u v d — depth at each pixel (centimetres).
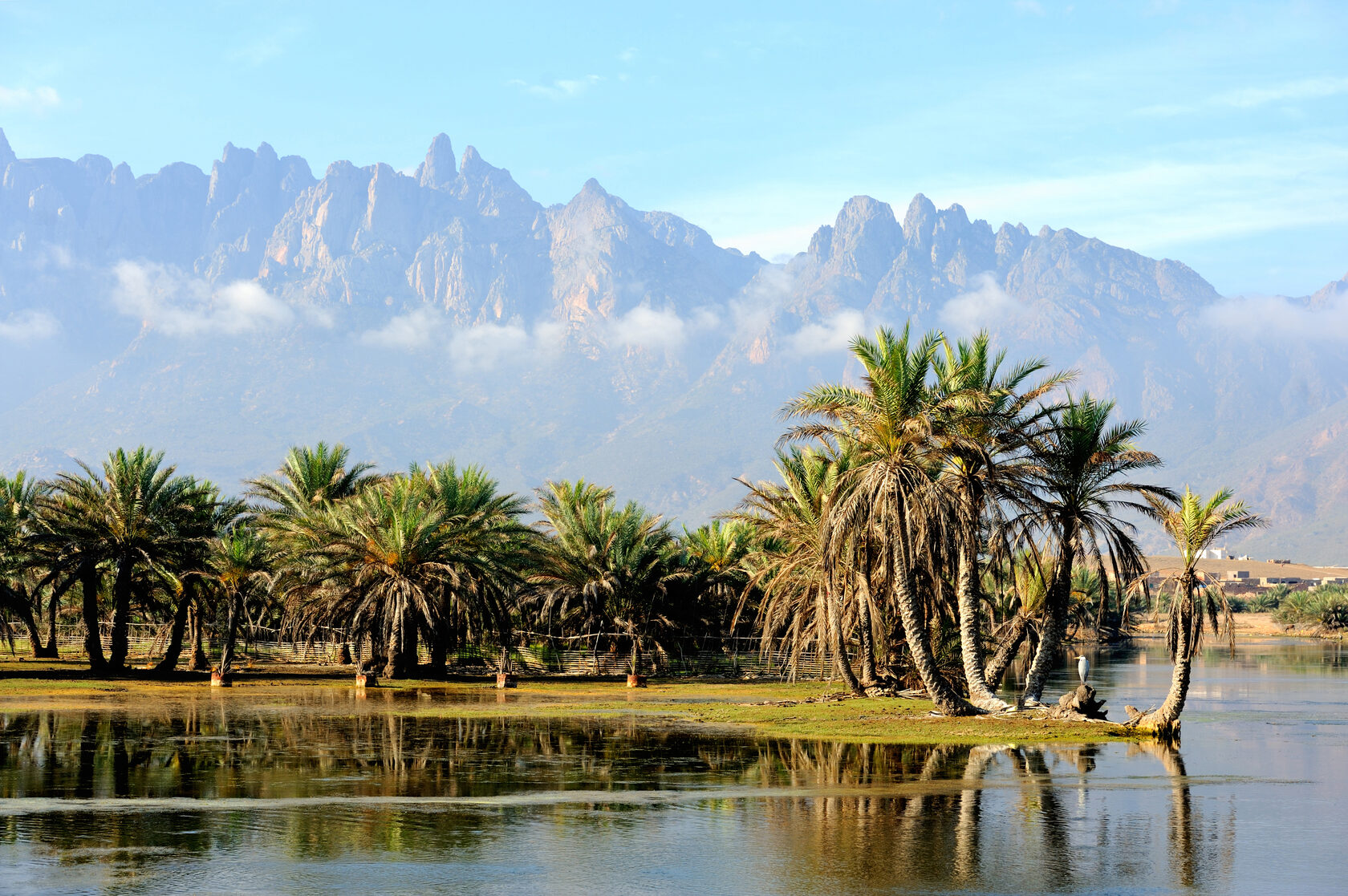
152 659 6300
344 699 4222
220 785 2047
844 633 4231
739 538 6725
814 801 1930
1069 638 4206
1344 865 1483
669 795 1986
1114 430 3484
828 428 3484
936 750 2688
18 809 1800
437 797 1942
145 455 5319
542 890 1330
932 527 3184
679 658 6462
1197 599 3041
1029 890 1345
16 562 5131
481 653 6562
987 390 3419
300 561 5300
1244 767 2416
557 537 6481
